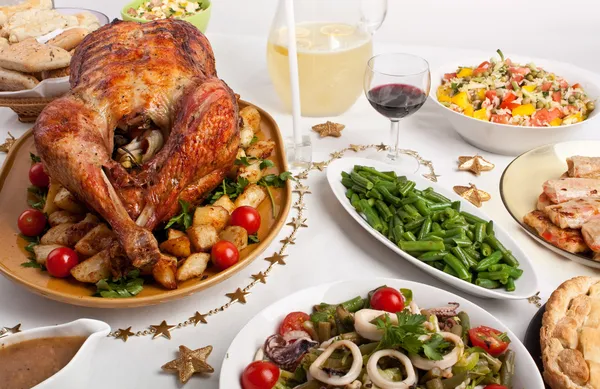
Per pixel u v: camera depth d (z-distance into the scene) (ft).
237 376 2.21
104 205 2.49
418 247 2.69
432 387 2.13
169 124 2.85
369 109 3.88
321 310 2.41
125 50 2.95
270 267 2.78
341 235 2.95
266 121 3.49
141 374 2.38
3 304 2.63
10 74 3.46
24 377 2.11
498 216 3.02
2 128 3.68
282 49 3.52
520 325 2.53
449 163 3.38
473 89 3.50
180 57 2.97
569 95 3.44
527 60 3.76
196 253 2.59
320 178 3.29
